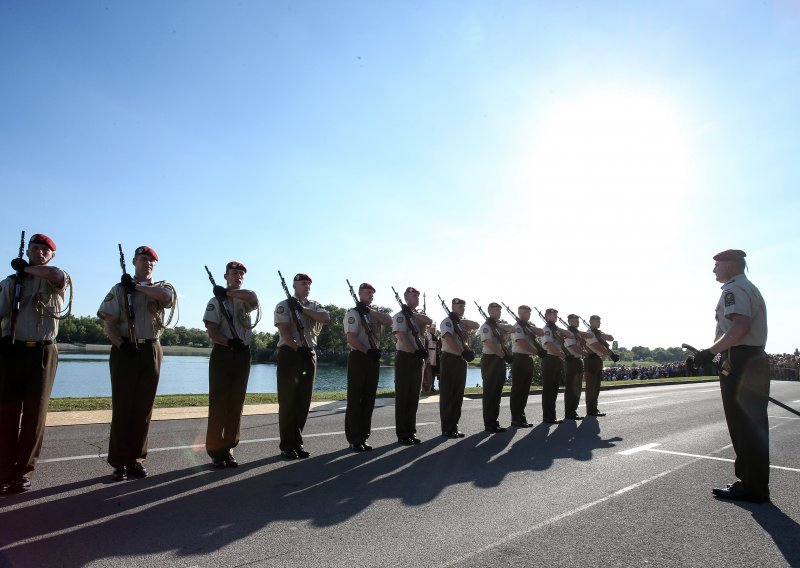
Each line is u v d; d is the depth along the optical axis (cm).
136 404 538
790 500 499
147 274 569
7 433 470
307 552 356
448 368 844
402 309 802
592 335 1144
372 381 722
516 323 1007
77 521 405
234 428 595
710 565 349
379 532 396
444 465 621
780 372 3431
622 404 1388
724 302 512
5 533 379
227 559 342
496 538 388
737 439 504
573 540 387
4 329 484
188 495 477
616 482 554
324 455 666
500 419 1073
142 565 330
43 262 506
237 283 627
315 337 692
